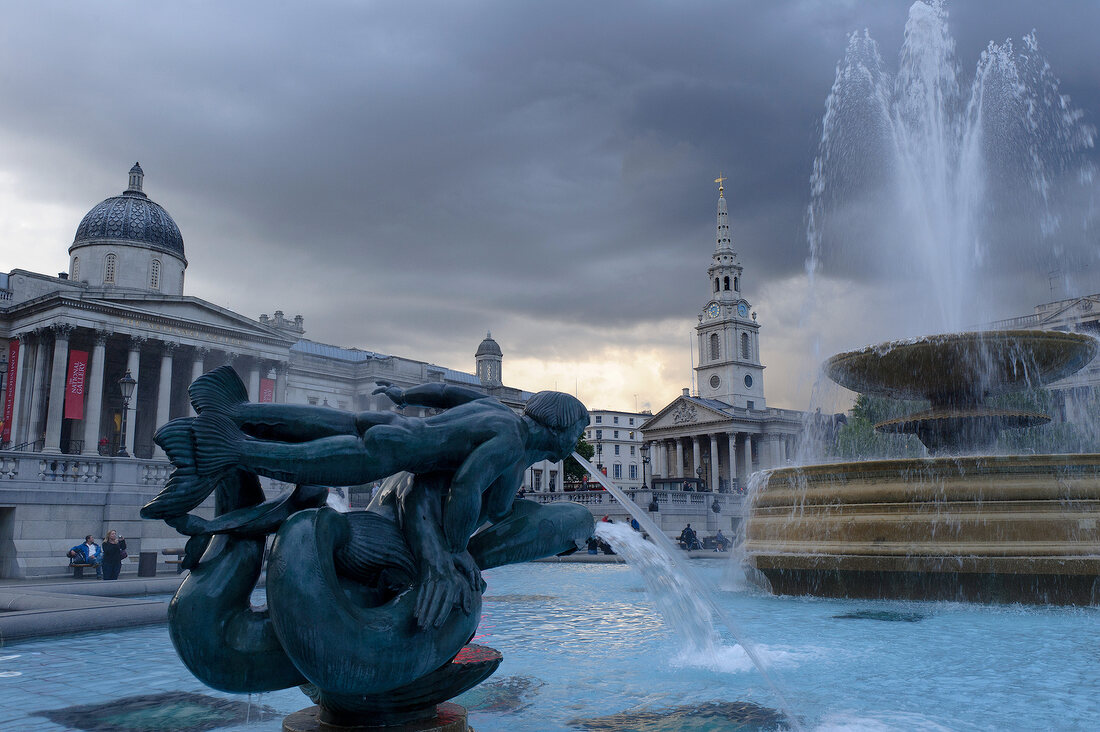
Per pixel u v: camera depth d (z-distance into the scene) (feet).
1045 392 58.75
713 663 15.47
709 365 357.82
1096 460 25.36
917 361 37.88
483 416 8.69
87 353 172.55
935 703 11.88
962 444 39.29
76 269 191.31
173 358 193.98
